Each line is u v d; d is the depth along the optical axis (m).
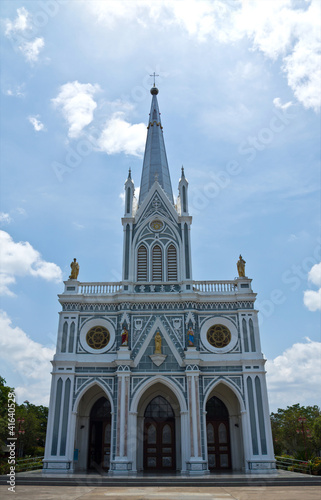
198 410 34.53
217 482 27.20
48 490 23.11
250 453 33.97
